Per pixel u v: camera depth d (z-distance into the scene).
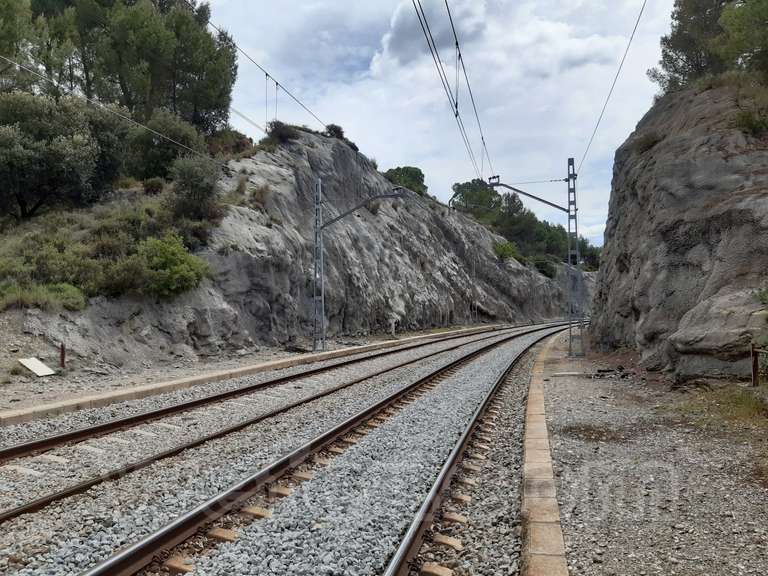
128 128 28.73
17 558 4.34
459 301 59.62
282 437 8.62
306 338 29.12
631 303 18.67
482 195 104.62
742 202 13.77
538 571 4.11
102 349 16.73
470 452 7.96
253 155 37.22
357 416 9.74
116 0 35.84
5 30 28.03
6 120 24.31
